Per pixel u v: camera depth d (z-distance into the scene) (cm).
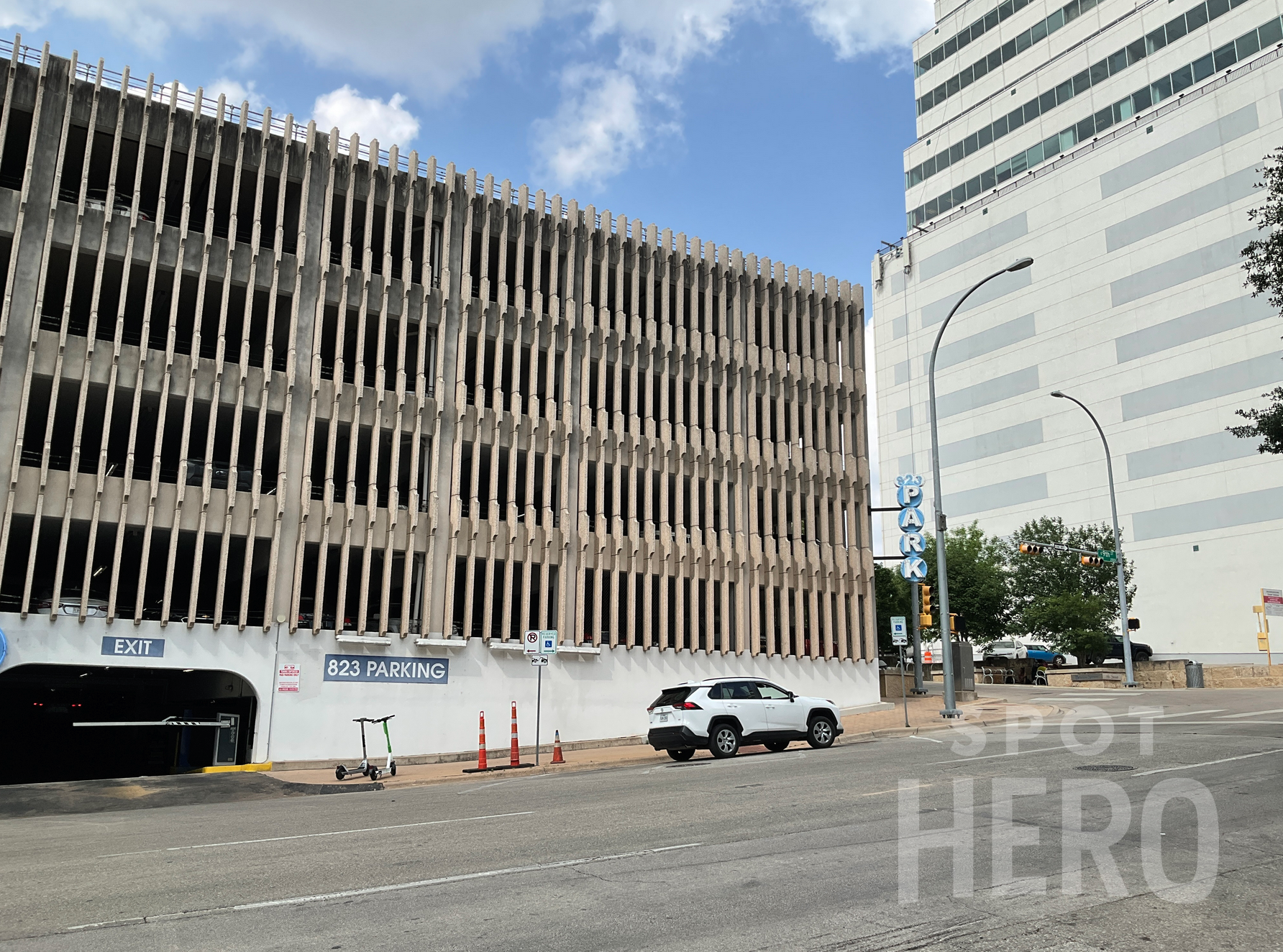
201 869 905
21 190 2517
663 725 2102
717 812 1177
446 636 2756
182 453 2509
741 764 1841
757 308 3631
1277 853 853
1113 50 6550
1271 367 5312
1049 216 6738
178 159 2717
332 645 2606
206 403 2603
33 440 2981
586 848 955
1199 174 5806
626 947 610
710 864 862
